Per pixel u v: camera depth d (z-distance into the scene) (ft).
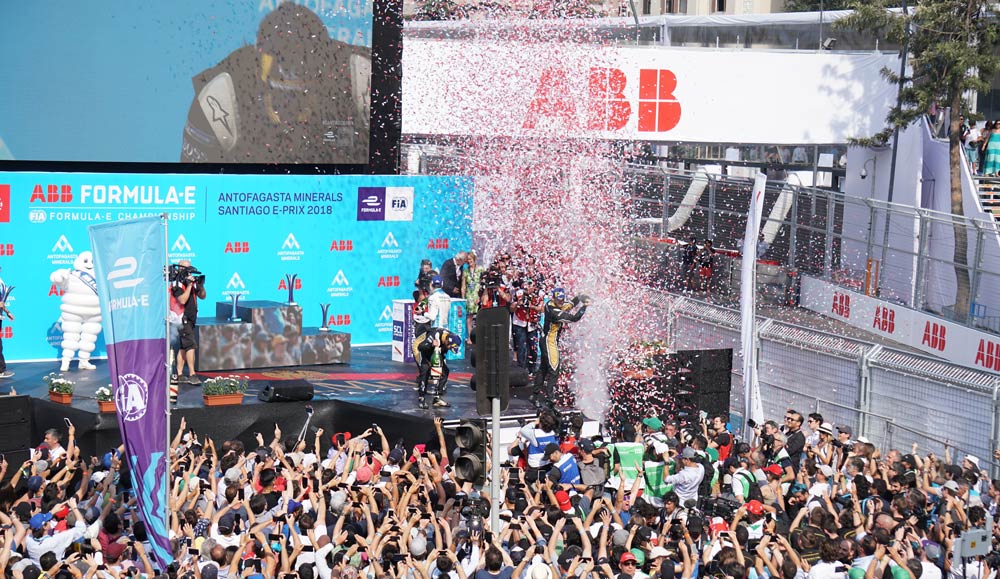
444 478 43.09
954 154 102.01
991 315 87.40
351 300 80.18
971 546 33.81
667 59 97.76
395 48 81.41
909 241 101.91
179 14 74.13
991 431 57.16
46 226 70.38
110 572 34.22
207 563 33.60
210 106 75.61
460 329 75.31
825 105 103.81
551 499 40.37
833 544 35.88
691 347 81.30
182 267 63.46
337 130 79.61
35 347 70.69
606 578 34.50
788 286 109.29
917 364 62.39
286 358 70.08
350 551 35.09
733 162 131.95
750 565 36.24
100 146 73.26
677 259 111.65
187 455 45.88
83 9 71.72
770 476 47.09
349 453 45.93
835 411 67.21
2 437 53.06
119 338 37.19
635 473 47.06
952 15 103.45
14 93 70.85
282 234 77.36
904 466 48.24
